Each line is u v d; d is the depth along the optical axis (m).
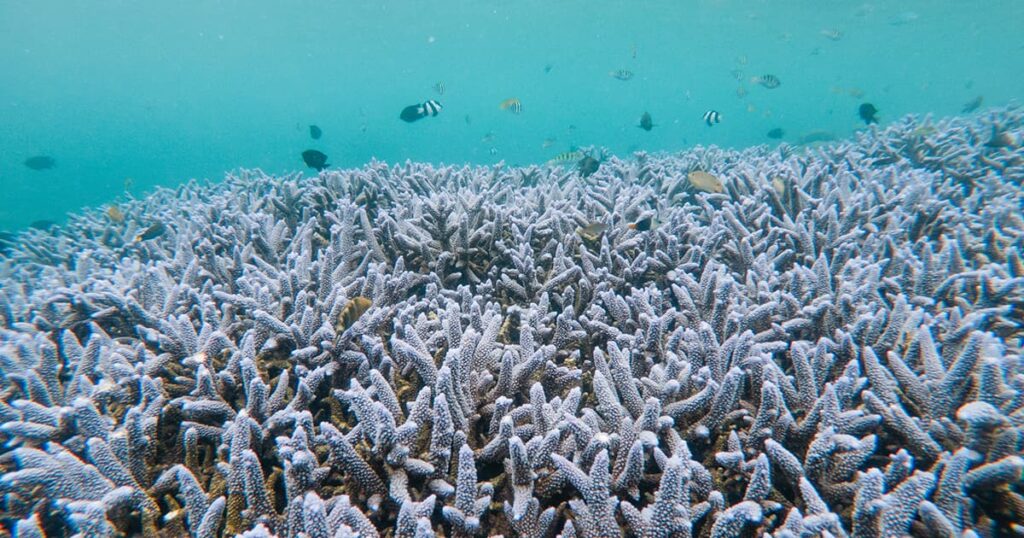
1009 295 0.65
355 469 0.41
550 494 0.43
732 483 0.46
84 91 27.47
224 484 0.46
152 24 15.48
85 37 17.53
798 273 0.70
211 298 0.76
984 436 0.42
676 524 0.37
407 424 0.42
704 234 0.95
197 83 27.05
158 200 1.96
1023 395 0.44
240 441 0.44
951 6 8.34
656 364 0.56
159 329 0.70
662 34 13.05
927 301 0.68
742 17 9.82
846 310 0.63
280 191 1.66
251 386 0.49
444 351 0.61
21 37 17.05
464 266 0.94
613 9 10.13
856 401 0.52
